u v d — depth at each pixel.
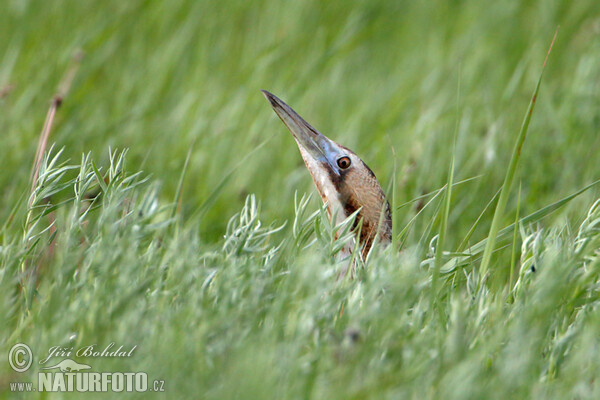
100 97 13.70
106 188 6.86
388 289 6.53
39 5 15.91
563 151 11.83
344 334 5.71
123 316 5.76
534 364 5.76
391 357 5.68
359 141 13.33
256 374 5.09
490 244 7.21
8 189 10.81
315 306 5.79
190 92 13.98
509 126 12.62
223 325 5.78
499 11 17.98
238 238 6.96
